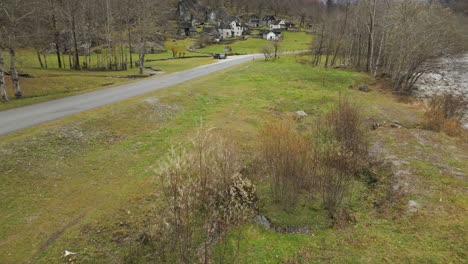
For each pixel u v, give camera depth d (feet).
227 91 81.92
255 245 24.09
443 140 48.55
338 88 96.37
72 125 46.03
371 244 23.72
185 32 317.22
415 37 102.89
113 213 27.45
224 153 29.63
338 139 42.24
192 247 22.59
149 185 32.30
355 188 33.65
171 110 61.21
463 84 114.32
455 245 23.12
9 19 68.59
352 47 166.71
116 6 150.82
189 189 22.99
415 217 27.20
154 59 185.98
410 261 21.53
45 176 33.27
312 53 197.16
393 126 57.98
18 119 48.75
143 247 23.25
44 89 79.30
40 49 132.87
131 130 49.47
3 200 28.71
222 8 379.76
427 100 90.43
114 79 98.99
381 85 107.24
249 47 275.59
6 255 22.20
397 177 35.01
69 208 28.14
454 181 33.88
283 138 30.37
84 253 22.71
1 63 61.62
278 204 29.81
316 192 31.19
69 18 121.80
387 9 132.05
